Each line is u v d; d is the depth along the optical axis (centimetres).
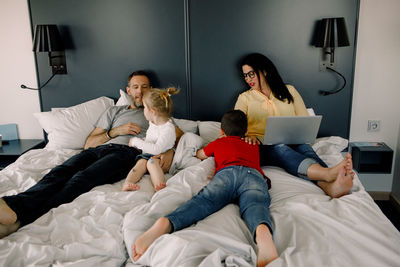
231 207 160
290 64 260
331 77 261
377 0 248
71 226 142
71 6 261
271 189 179
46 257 122
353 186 181
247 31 257
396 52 255
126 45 266
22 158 222
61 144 245
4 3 265
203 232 131
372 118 269
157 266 123
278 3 251
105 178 190
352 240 134
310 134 201
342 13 250
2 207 141
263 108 236
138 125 244
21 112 286
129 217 145
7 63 276
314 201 158
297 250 127
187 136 215
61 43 259
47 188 168
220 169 171
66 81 275
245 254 127
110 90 275
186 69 267
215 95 270
